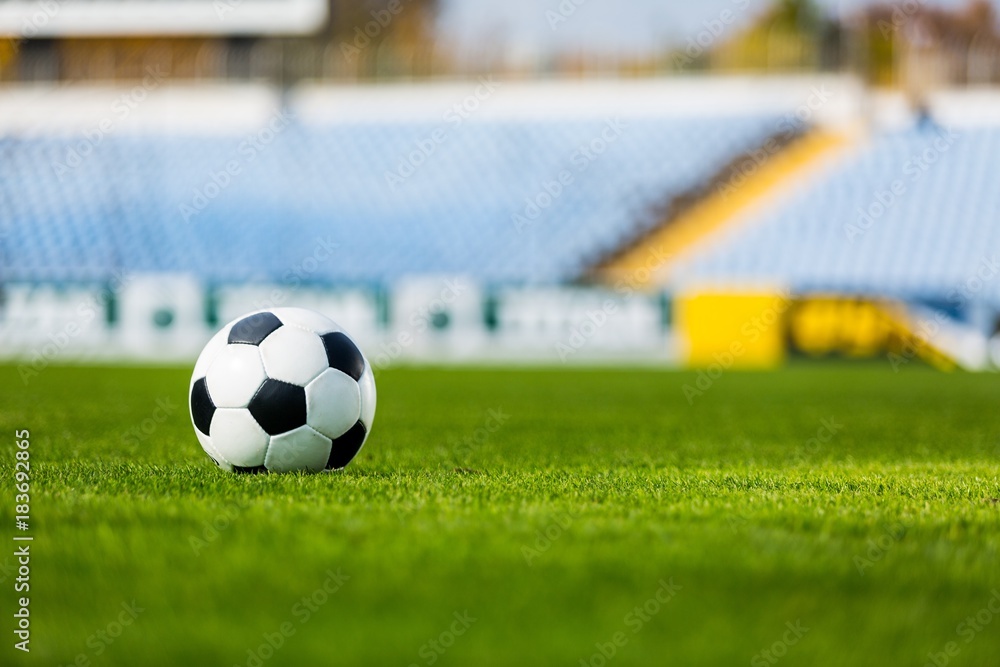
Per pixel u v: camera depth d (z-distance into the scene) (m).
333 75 28.11
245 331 4.80
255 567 3.00
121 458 5.77
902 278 21.52
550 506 3.96
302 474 4.77
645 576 2.96
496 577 2.93
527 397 12.00
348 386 4.87
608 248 23.50
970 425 8.91
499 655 2.39
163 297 20.44
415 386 13.83
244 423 4.69
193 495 4.12
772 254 22.48
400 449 6.52
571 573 2.98
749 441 7.44
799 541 3.40
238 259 23.80
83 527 3.49
